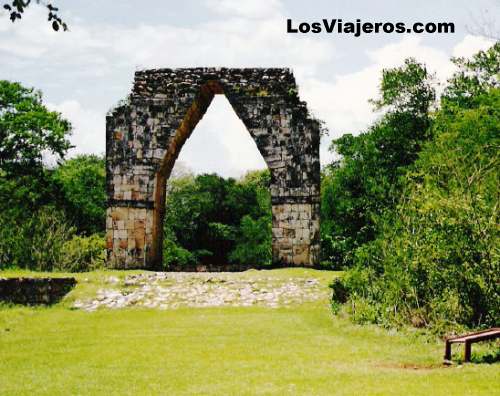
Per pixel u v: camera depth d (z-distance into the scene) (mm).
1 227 37000
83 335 16344
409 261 15641
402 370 11055
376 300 17172
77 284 22922
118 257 27469
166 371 11461
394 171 38156
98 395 9828
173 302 21391
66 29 9766
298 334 15594
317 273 24141
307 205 27062
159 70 28203
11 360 13266
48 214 39000
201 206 63531
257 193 61781
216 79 28016
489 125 29016
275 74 27812
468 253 14352
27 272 25828
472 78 38875
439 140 26234
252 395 9391
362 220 39562
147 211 27578
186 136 30031
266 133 27547
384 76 39531
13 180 40312
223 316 19031
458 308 14836
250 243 59344
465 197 14844
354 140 41250
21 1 9469
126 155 27875
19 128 39625
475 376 10227
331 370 11094
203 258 63469
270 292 21922
